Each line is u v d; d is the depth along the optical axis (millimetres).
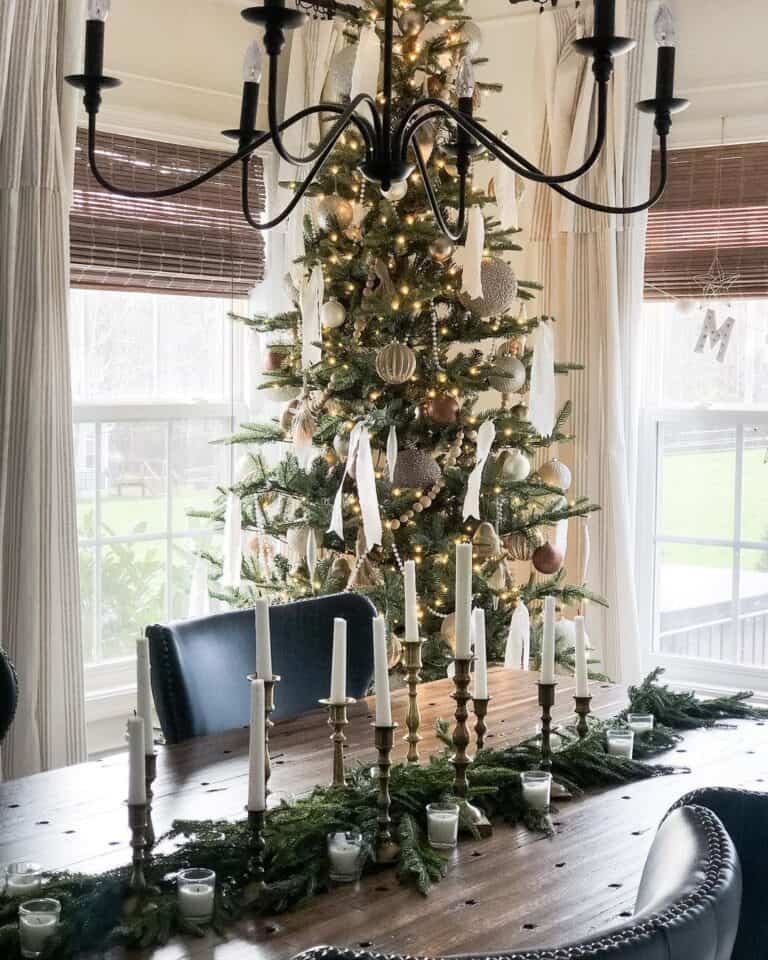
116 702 3906
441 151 3344
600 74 1707
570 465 4027
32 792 1992
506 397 3648
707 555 4184
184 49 3955
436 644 3482
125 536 4066
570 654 3605
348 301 3590
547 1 4105
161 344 4141
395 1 3316
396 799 1787
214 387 4293
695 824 1236
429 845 1749
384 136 1967
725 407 4125
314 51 4094
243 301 4277
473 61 3410
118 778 2066
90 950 1421
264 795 1590
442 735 2078
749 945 1521
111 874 1538
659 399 4254
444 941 1450
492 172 4309
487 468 3539
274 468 3764
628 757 2158
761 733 2395
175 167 3951
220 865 1579
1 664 2174
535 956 945
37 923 1406
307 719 2461
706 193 3984
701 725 2438
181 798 1958
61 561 3377
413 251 3494
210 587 4254
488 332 3541
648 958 965
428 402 3453
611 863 1702
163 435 4141
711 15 3910
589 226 3953
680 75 3971
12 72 3201
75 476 3617
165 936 1441
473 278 3182
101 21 1797
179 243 3955
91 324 3961
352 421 3465
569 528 4027
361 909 1548
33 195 3266
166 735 2383
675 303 4043
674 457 4234
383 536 3479
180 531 4211
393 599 3400
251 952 1426
